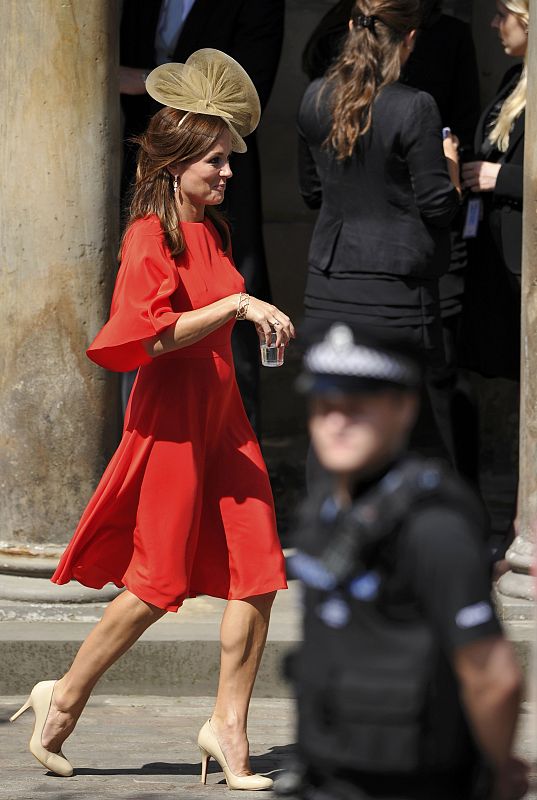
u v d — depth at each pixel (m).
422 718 8.41
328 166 22.94
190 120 16.91
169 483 16.91
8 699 21.34
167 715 20.69
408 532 8.37
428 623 8.41
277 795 8.94
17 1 22.25
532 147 22.39
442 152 22.23
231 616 17.14
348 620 8.55
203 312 16.45
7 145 22.52
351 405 8.63
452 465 25.38
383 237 22.66
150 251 16.70
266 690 21.48
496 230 24.73
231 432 17.47
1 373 22.97
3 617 22.59
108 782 17.27
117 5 22.89
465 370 25.89
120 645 17.16
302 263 36.59
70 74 22.34
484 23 34.25
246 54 27.25
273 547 17.19
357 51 22.27
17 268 22.67
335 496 8.88
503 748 8.22
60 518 22.98
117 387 23.58
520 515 23.03
